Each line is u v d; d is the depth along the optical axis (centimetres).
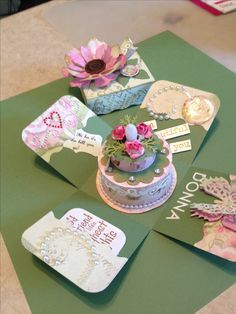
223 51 94
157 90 81
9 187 75
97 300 58
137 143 62
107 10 112
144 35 102
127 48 86
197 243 60
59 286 60
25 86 94
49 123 77
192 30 101
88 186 71
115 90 81
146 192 64
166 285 58
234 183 65
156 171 64
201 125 75
